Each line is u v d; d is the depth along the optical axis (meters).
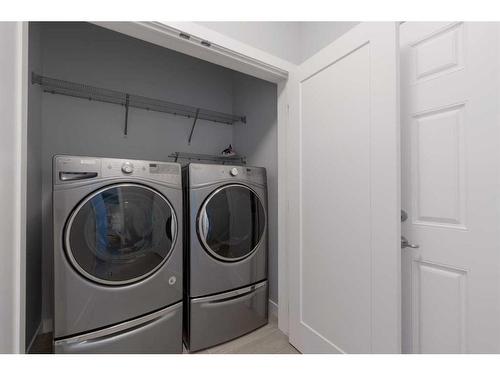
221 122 2.62
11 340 0.67
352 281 1.13
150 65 2.25
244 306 1.68
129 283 1.31
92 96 1.96
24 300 0.72
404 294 1.08
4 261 0.63
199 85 2.50
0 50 0.61
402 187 1.10
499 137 0.83
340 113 1.20
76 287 1.18
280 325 1.71
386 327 0.98
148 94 2.23
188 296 1.53
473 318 0.89
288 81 1.57
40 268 1.66
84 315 1.19
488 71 0.86
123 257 1.30
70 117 1.88
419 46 1.05
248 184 1.76
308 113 1.40
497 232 0.83
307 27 1.59
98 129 2.00
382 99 1.00
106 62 2.04
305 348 1.41
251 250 1.75
